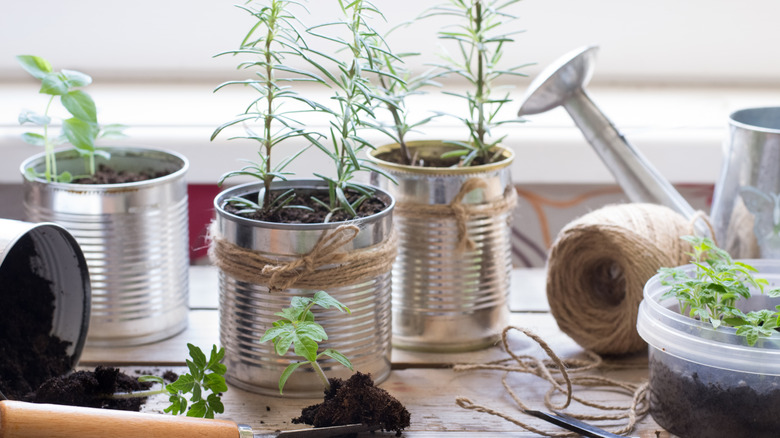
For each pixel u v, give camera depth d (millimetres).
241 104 1439
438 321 968
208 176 1355
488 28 980
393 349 999
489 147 1001
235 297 862
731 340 719
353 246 827
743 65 1514
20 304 892
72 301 903
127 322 970
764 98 1490
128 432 681
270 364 857
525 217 1472
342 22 847
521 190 1458
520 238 1483
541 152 1381
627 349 955
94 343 974
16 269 899
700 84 1528
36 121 947
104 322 963
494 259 975
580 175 1391
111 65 1474
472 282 963
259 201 869
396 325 987
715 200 1009
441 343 979
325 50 1403
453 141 992
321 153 1336
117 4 1425
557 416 817
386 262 860
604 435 771
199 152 1342
